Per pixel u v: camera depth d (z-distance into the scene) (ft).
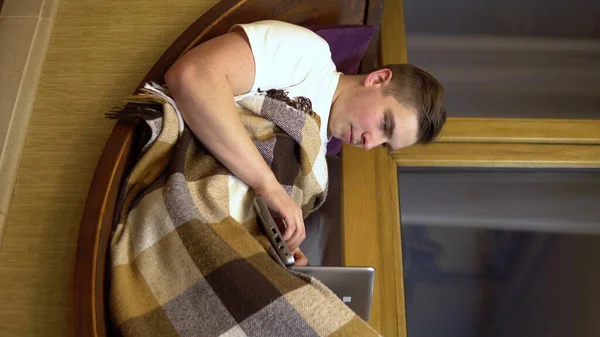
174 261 2.58
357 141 3.52
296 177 3.36
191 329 2.44
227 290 2.48
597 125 4.67
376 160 4.32
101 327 2.44
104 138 3.34
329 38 3.88
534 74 5.41
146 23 3.85
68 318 2.75
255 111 3.21
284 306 2.47
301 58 3.29
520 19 5.71
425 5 5.70
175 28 3.85
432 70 5.39
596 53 5.57
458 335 4.20
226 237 2.69
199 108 2.84
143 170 2.90
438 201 4.57
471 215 4.55
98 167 2.82
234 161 2.94
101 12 3.87
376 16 4.14
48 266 2.90
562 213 4.60
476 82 5.33
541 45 5.58
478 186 4.63
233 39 3.07
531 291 4.37
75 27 3.81
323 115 3.43
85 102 3.49
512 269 4.42
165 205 2.69
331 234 4.05
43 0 3.87
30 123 3.40
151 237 2.67
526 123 4.65
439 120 3.65
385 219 4.09
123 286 2.54
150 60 3.69
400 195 4.55
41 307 2.78
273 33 3.17
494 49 5.55
